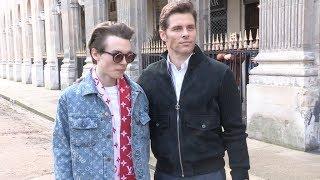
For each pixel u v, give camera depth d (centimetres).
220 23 1409
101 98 236
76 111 235
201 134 246
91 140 234
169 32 246
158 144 256
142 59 1234
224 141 256
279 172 549
